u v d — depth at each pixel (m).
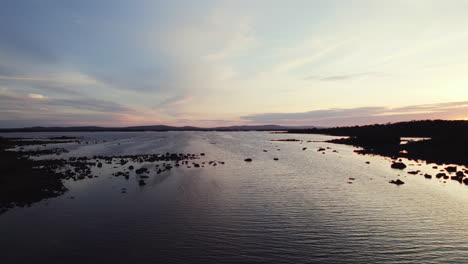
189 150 60.41
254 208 18.39
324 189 23.48
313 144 81.69
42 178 26.97
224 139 116.56
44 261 11.64
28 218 16.47
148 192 22.47
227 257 11.97
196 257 11.97
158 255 12.14
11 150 60.38
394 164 34.94
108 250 12.60
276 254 12.24
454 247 13.03
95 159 43.28
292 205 19.06
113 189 23.47
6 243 13.25
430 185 24.81
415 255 12.28
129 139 116.81
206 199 20.50
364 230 14.85
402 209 18.23
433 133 94.81
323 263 11.54
